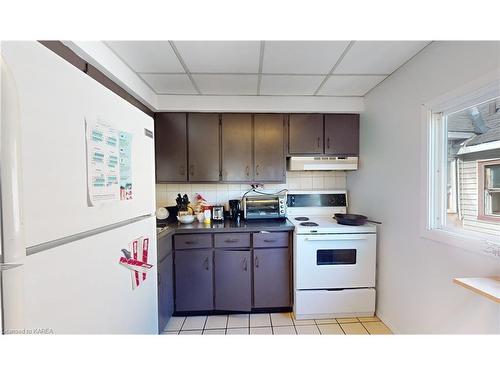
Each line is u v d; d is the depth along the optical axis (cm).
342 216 229
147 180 103
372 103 221
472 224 131
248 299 220
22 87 45
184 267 218
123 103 81
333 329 200
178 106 233
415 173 162
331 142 245
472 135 131
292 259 223
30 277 46
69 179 56
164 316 193
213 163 242
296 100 238
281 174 245
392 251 190
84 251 61
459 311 128
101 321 68
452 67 131
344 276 214
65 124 54
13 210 42
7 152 41
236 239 219
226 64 172
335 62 170
